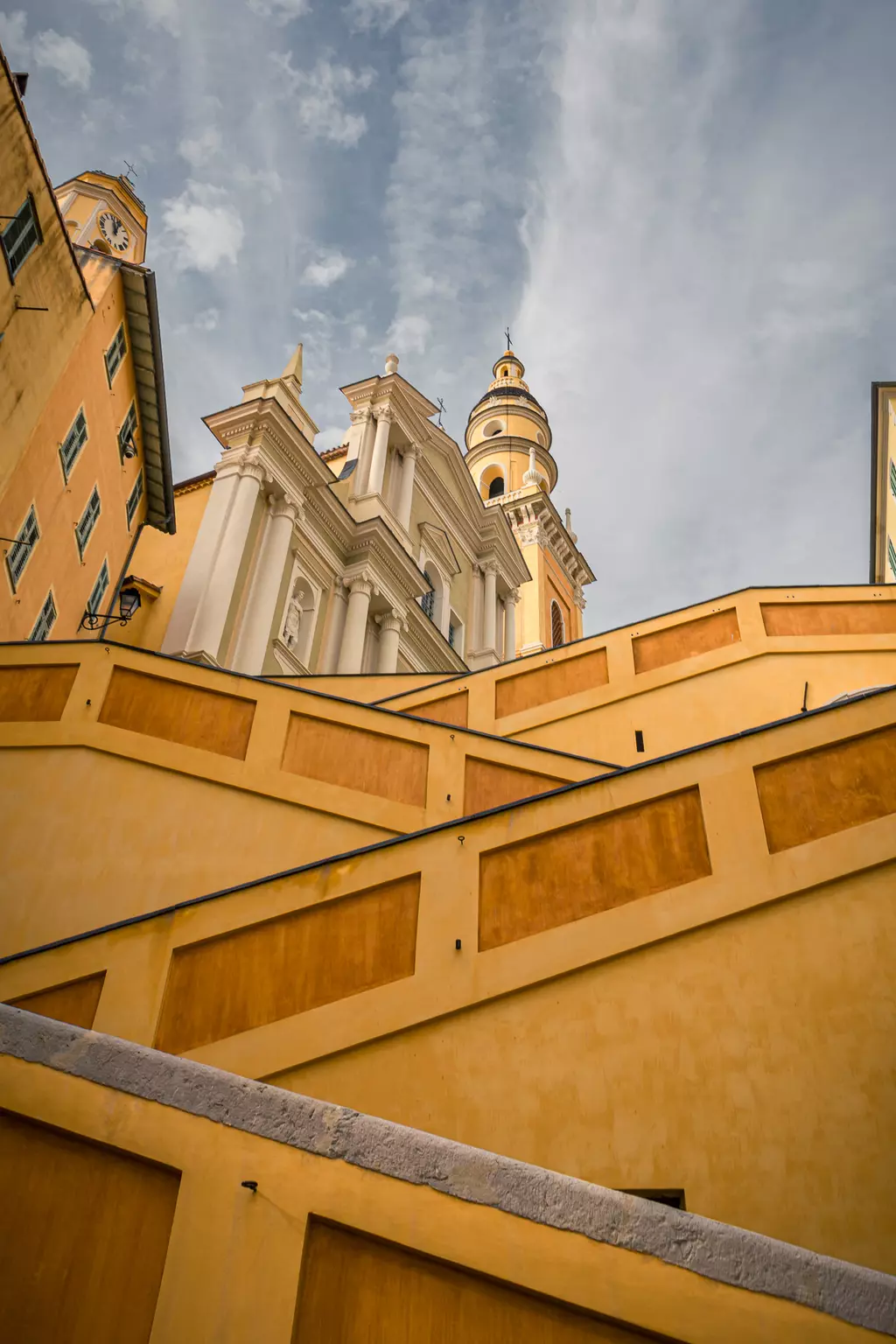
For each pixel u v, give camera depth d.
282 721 11.97
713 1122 6.31
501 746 11.60
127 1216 3.95
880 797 7.53
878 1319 3.64
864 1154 6.04
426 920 7.48
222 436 27.28
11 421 16.17
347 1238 3.93
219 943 7.59
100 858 11.09
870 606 15.28
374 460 32.38
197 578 24.34
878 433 27.52
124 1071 4.25
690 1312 3.72
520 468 59.91
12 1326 3.73
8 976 7.55
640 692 15.02
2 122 14.86
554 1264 3.84
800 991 6.75
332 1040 7.02
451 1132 6.54
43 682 12.55
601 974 7.07
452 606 36.19
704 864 7.45
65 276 17.66
